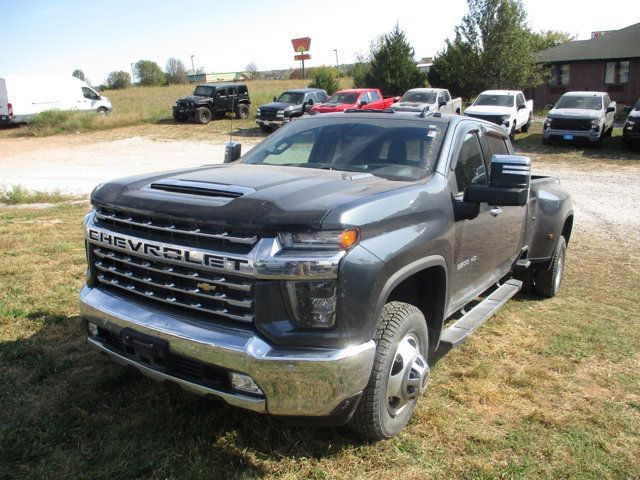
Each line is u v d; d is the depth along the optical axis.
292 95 27.05
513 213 5.07
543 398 4.09
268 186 3.18
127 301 3.28
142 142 25.31
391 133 4.20
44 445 3.18
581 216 11.34
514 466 3.24
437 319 3.78
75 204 11.27
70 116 29.45
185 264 2.94
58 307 5.26
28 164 19.09
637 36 39.94
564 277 7.33
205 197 3.05
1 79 29.62
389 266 3.00
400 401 3.40
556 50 42.34
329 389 2.80
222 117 33.03
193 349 2.88
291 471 3.08
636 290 6.83
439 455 3.32
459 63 36.16
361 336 2.89
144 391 3.82
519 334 5.29
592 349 4.98
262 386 2.78
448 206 3.73
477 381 4.26
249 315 2.83
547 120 21.08
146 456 3.12
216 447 3.25
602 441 3.54
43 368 4.04
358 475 3.09
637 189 14.23
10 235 8.12
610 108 22.62
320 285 2.76
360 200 3.00
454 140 4.16
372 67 40.47
